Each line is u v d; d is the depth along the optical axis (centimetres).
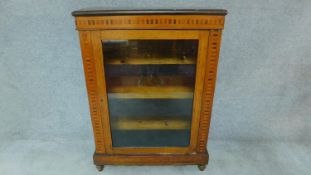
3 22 133
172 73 116
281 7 129
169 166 148
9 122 165
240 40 138
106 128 128
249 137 172
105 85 115
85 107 161
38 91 155
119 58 111
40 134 171
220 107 160
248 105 159
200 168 143
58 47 141
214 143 170
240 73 148
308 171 145
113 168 146
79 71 148
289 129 167
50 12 131
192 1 130
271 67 146
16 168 146
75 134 171
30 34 137
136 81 118
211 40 103
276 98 156
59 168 146
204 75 112
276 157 157
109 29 101
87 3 130
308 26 134
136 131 134
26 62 145
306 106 159
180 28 100
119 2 131
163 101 125
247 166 149
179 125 132
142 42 106
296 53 142
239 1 128
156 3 131
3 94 155
